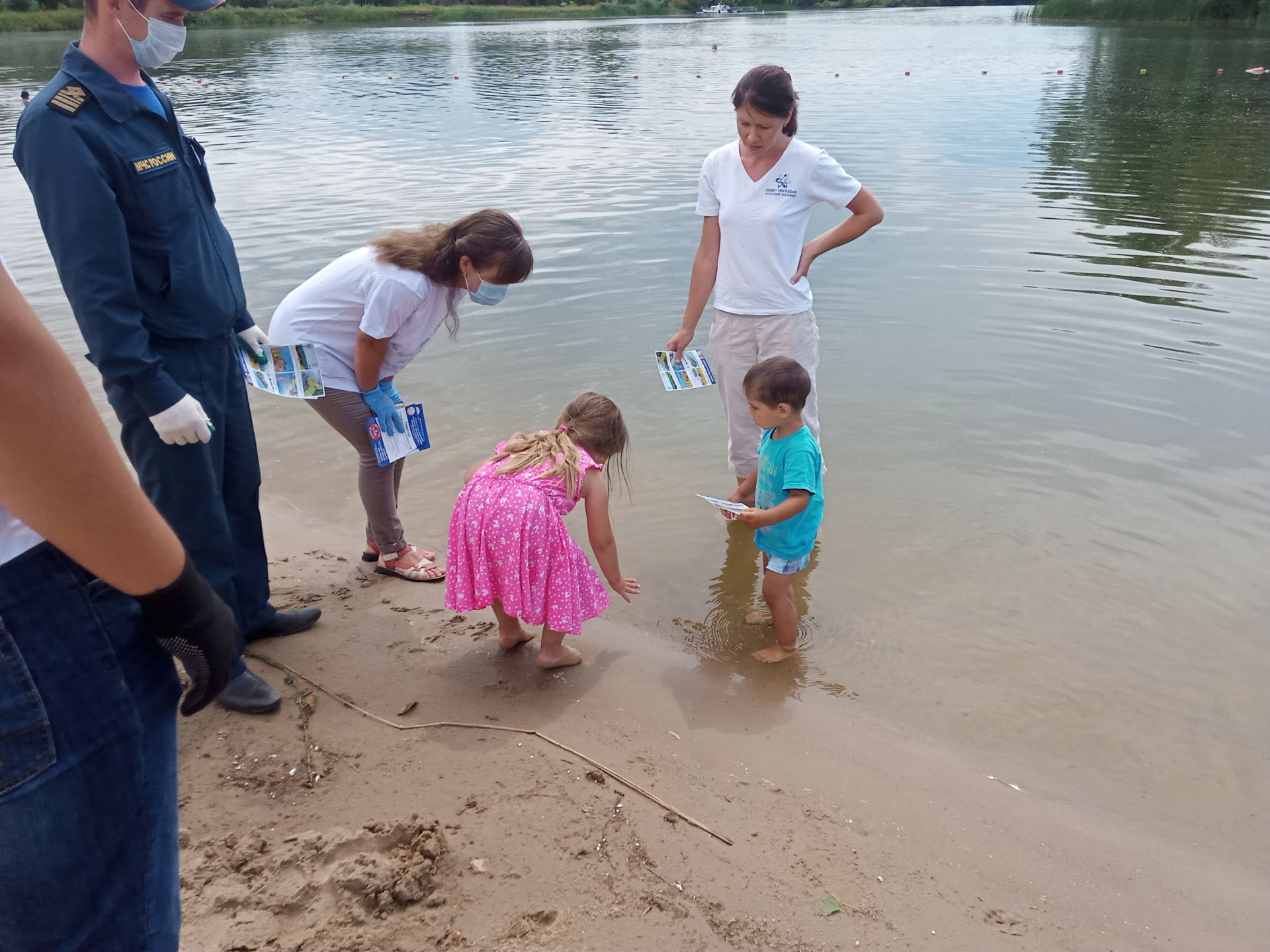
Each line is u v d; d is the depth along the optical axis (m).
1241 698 3.50
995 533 4.59
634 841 2.68
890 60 28.88
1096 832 2.86
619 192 10.88
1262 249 8.52
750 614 4.08
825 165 4.41
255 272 7.89
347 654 3.65
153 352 3.03
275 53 33.91
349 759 3.02
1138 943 2.44
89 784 1.30
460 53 34.41
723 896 2.50
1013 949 2.39
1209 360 6.33
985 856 2.73
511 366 6.52
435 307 3.84
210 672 1.42
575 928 2.37
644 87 22.50
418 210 10.02
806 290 4.69
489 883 2.50
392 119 17.11
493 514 3.38
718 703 3.44
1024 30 42.12
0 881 1.28
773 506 3.74
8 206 10.23
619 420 3.60
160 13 2.76
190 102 19.58
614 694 3.46
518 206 10.29
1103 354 6.53
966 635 3.88
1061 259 8.36
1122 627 3.91
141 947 1.41
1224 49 26.59
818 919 2.44
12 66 25.64
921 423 5.68
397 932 2.32
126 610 1.34
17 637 1.22
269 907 2.35
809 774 3.05
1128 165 11.86
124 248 2.78
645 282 7.96
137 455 3.10
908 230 9.28
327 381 3.81
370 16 64.38
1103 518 4.69
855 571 4.32
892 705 3.47
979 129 14.70
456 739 3.14
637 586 3.75
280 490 5.16
